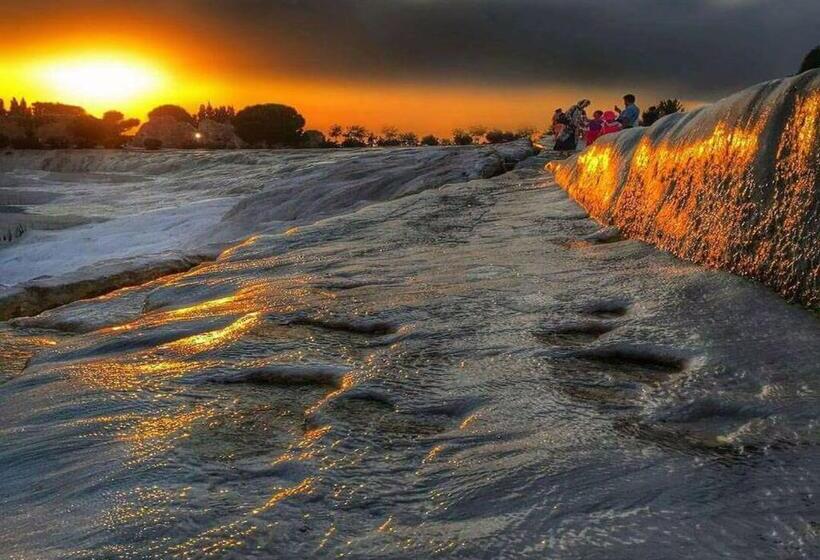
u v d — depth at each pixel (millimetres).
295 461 2525
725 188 5070
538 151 25703
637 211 6824
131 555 1967
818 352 3307
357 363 3705
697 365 3326
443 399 3121
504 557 1896
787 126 4516
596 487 2234
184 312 5195
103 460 2652
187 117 105938
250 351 3986
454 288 5164
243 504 2244
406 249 7156
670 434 2646
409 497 2248
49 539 2102
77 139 104188
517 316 4375
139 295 6641
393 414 2982
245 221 18328
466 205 10508
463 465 2443
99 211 34469
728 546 1906
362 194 17391
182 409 3180
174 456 2629
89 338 4816
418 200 11195
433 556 1911
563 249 6555
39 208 36906
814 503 2096
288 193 19031
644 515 2066
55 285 8508
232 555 1947
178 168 52344
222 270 6848
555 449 2525
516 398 3074
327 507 2195
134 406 3242
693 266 5125
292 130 91625
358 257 6891
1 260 21938
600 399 3047
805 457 2391
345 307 4789
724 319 3895
